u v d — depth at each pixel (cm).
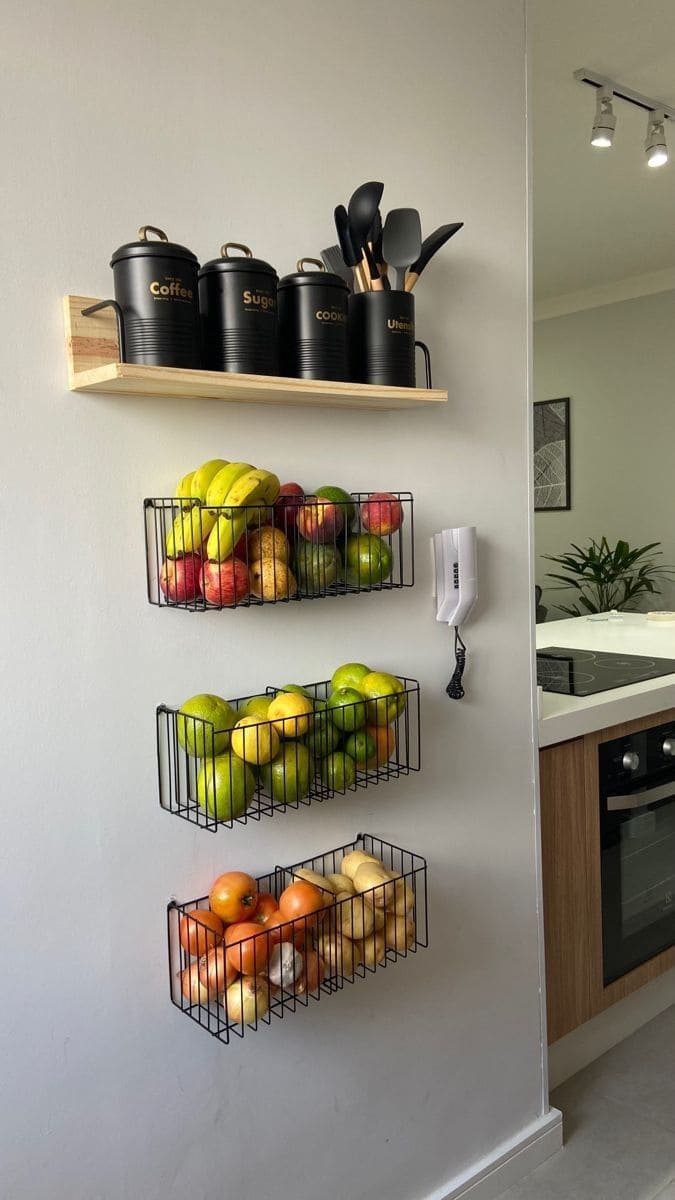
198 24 129
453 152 164
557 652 281
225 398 133
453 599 164
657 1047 230
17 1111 120
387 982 163
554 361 564
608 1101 210
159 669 130
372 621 158
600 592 532
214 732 122
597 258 467
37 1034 121
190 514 121
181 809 130
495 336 174
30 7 113
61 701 121
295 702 125
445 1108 175
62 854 122
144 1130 132
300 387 123
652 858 228
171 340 114
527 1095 192
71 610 121
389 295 139
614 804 212
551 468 573
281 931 125
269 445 141
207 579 121
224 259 122
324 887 138
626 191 366
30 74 114
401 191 156
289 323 131
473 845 177
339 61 146
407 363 142
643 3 232
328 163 145
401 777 163
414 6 156
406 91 156
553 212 391
